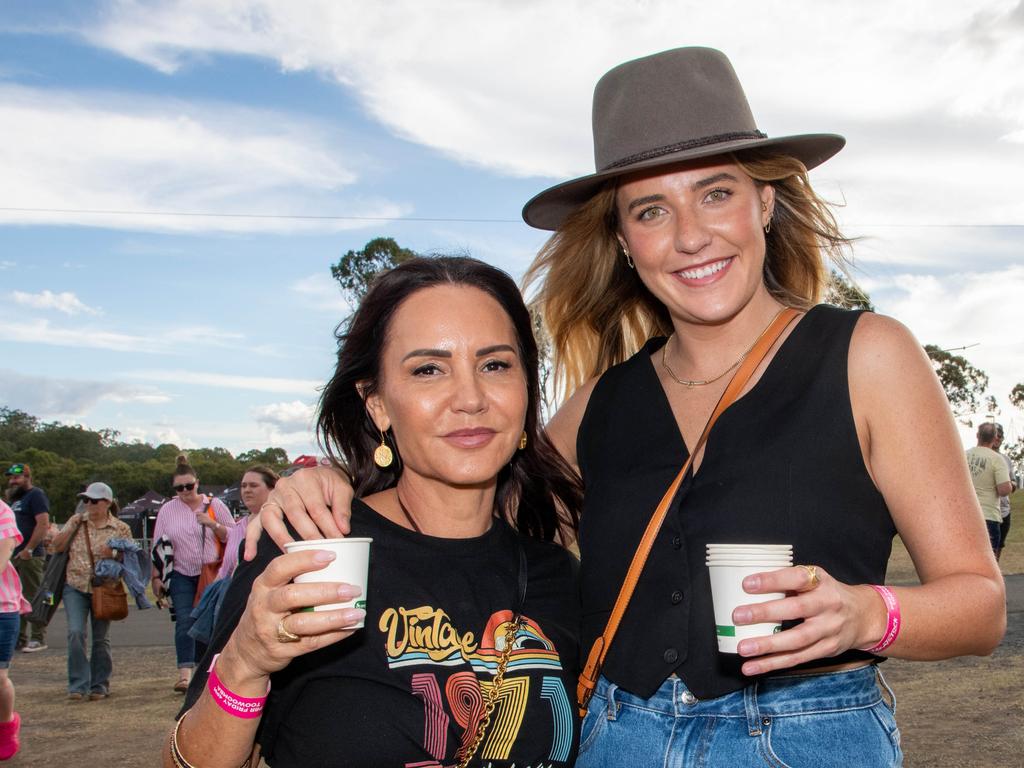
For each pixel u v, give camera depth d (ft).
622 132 7.65
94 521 26.96
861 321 6.77
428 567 7.11
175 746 6.19
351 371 7.66
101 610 25.77
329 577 5.65
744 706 6.43
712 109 7.41
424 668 6.59
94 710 24.64
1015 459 193.98
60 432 539.29
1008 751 16.80
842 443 6.46
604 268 9.34
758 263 7.47
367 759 6.35
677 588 6.78
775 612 4.94
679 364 7.97
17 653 36.37
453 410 7.00
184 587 26.27
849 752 6.22
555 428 8.96
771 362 7.00
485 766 6.60
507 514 8.58
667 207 7.47
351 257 148.25
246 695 5.81
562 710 7.05
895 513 6.38
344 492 7.22
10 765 19.36
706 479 6.86
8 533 19.85
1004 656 25.84
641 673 6.81
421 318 7.16
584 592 7.48
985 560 5.98
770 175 7.48
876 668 6.71
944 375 157.38
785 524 6.48
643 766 6.67
